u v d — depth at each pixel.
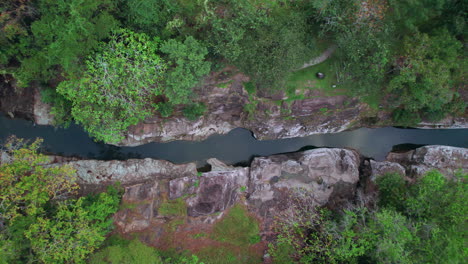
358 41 23.62
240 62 24.19
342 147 34.09
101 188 30.25
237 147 33.84
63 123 30.08
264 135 33.16
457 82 27.34
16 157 21.98
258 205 30.08
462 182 22.48
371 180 30.14
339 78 27.67
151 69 21.64
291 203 29.92
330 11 22.84
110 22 20.31
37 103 29.88
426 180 22.09
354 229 24.45
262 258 28.75
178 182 29.55
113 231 27.62
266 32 22.89
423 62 23.75
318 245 25.03
